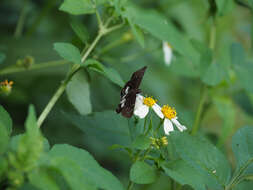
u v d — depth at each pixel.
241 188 0.70
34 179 0.62
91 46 0.76
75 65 0.74
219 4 0.81
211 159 0.70
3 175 0.63
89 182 0.64
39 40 0.87
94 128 0.75
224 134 0.86
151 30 0.77
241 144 0.71
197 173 0.68
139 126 0.72
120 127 0.75
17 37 0.86
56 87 0.87
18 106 0.87
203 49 0.82
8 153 0.63
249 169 0.70
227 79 0.84
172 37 0.78
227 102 0.87
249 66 0.86
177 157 0.72
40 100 0.87
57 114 0.87
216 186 0.69
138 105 0.71
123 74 0.88
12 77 0.86
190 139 0.70
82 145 0.88
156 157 0.72
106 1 0.76
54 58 0.86
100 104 0.89
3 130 0.64
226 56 0.88
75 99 0.74
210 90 0.87
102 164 0.88
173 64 0.89
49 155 0.64
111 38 0.86
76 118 0.75
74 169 0.63
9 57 0.85
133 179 0.68
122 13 0.76
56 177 0.65
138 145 0.69
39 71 0.86
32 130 0.63
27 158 0.62
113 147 0.71
